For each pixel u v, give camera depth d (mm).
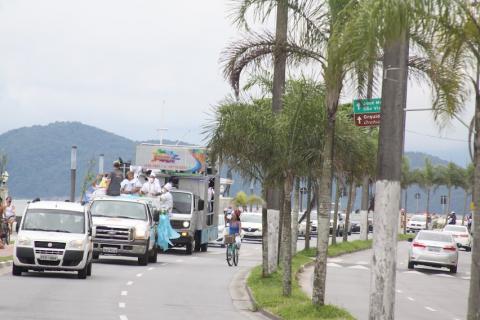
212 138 38156
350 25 21156
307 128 33156
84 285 36312
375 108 33875
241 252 69312
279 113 36781
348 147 34000
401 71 23516
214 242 77312
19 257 38531
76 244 38750
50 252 38562
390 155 23688
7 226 57188
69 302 30188
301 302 31828
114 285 37094
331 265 59750
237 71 32469
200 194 64938
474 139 22234
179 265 51594
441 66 24734
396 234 24000
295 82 33156
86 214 40344
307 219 69000
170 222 62031
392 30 19984
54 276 39750
